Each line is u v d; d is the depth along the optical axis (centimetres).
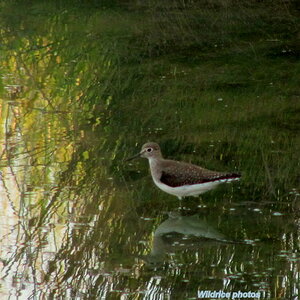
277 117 1680
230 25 2478
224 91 1848
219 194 1295
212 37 2344
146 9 2639
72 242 1098
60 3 2689
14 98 1770
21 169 1366
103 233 1131
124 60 2092
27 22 2428
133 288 965
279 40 2322
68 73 1969
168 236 1134
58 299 933
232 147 1493
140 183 1329
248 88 1875
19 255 1052
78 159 1421
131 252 1078
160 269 1025
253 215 1211
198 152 1459
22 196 1252
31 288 961
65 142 1505
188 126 1612
